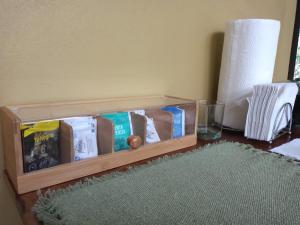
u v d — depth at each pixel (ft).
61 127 1.86
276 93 2.65
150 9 2.64
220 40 3.43
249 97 2.86
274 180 1.78
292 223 1.29
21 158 1.59
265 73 2.93
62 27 2.12
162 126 2.47
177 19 2.89
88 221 1.26
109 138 1.99
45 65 2.09
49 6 2.03
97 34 2.32
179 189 1.62
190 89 3.23
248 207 1.43
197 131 2.91
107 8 2.34
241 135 3.05
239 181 1.75
